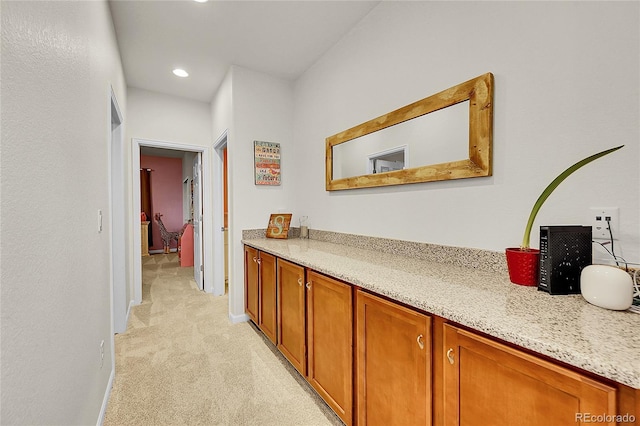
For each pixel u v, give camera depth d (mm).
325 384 1533
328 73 2455
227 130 2879
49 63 854
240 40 2312
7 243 614
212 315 2916
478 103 1322
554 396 657
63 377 918
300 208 2930
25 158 701
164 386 1753
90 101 1345
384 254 1842
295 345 1835
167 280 4309
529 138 1175
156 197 7309
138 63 2658
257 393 1695
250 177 2789
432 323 953
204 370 1928
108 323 1691
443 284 1131
